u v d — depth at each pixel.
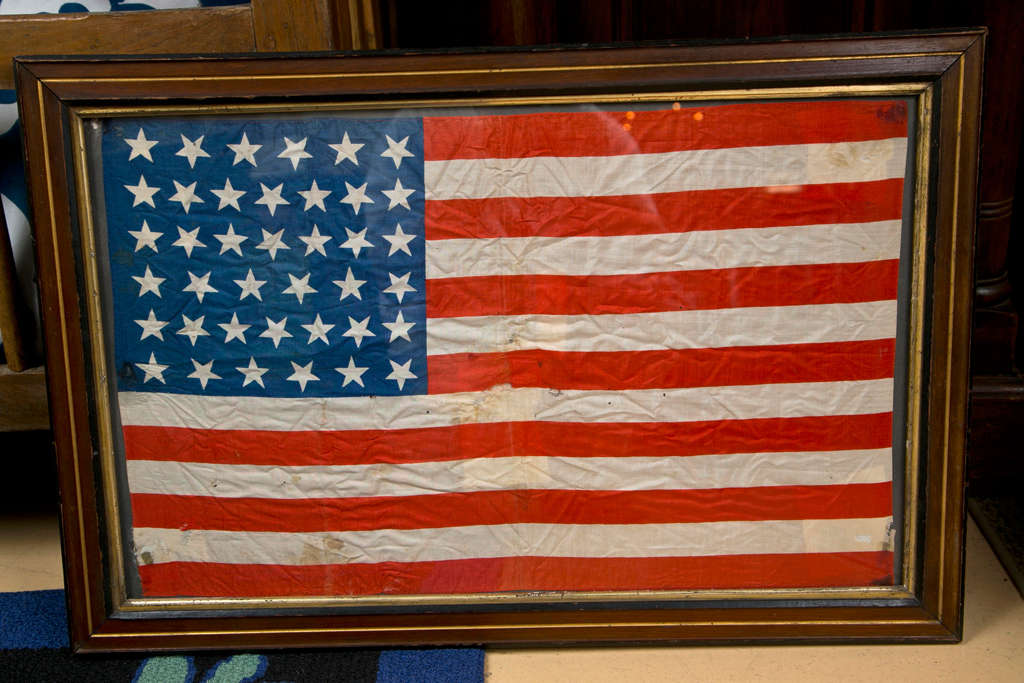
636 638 1.39
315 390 1.40
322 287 1.38
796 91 1.32
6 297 1.53
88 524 1.38
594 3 1.81
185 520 1.43
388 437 1.41
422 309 1.38
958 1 1.66
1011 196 1.71
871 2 1.76
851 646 1.38
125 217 1.36
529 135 1.34
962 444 1.35
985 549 1.65
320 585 1.43
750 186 1.34
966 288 1.33
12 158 1.59
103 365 1.38
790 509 1.41
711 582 1.41
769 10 1.80
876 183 1.34
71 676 1.34
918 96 1.32
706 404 1.39
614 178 1.35
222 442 1.41
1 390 1.59
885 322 1.37
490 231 1.37
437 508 1.42
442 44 1.84
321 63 1.32
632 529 1.41
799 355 1.38
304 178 1.36
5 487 1.91
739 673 1.32
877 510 1.40
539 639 1.40
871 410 1.38
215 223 1.37
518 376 1.39
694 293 1.37
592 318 1.38
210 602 1.42
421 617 1.40
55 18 1.44
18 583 1.59
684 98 1.33
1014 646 1.36
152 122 1.35
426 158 1.35
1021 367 1.83
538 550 1.42
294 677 1.32
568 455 1.41
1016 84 1.64
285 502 1.42
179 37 1.45
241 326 1.39
